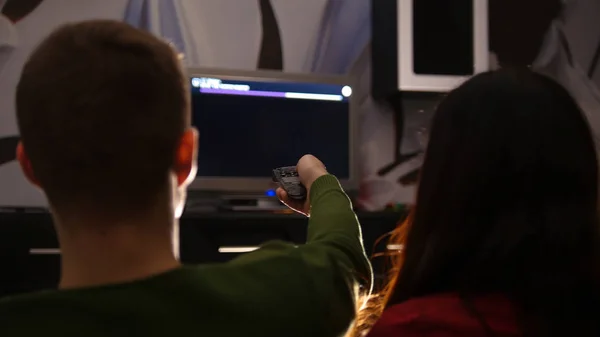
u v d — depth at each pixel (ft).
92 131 1.58
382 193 9.16
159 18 8.48
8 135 7.98
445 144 2.14
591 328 1.93
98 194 1.64
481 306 1.90
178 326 1.59
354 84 8.56
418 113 9.36
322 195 2.49
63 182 1.63
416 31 8.47
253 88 8.19
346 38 9.14
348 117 8.54
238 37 8.79
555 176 1.97
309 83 8.39
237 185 8.07
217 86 8.05
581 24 9.95
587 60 9.92
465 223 2.06
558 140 1.98
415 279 2.17
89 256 1.67
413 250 2.25
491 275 1.96
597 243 2.00
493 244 1.97
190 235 7.01
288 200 2.82
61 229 1.71
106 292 1.59
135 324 1.55
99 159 1.60
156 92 1.66
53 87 1.59
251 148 8.16
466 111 2.10
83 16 8.27
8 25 8.02
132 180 1.65
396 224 7.55
